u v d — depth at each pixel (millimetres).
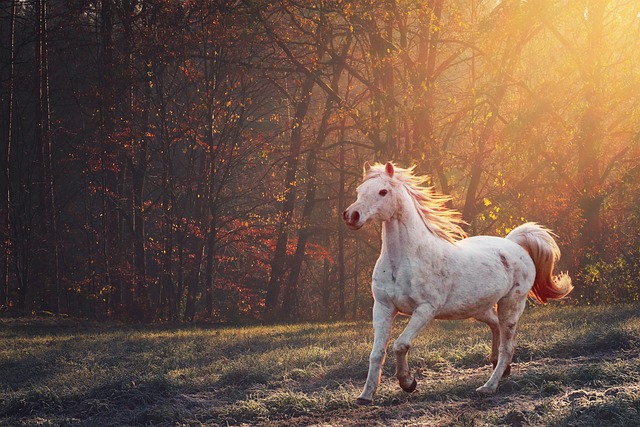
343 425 5875
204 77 27609
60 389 7668
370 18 20562
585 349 8852
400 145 24469
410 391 6465
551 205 22875
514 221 21844
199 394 7539
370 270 37469
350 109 22625
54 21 33094
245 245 34062
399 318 18859
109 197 28688
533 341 9406
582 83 23422
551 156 22891
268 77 27688
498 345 7324
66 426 6359
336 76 29156
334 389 7477
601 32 24078
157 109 27875
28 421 6500
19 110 34875
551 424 5281
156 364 9938
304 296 42938
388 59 21531
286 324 22891
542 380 6938
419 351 9156
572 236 24094
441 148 23531
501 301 7094
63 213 37000
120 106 28484
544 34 25562
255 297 37531
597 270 23156
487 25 21781
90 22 32156
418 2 20391
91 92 26656
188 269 31422
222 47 26406
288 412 6512
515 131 21469
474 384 6945
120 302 29234
